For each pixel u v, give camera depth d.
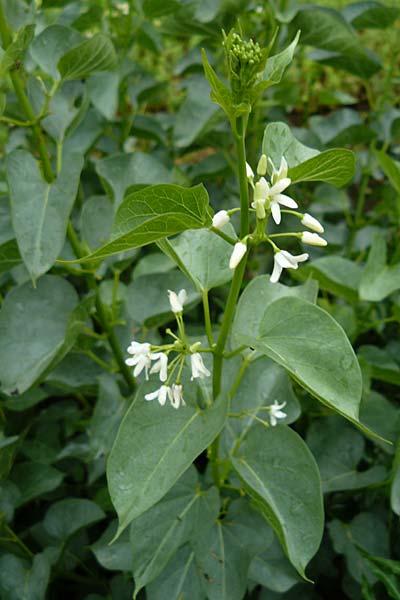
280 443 0.44
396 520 0.59
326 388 0.37
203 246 0.46
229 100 0.36
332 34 0.72
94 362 0.62
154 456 0.40
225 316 0.41
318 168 0.38
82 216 0.57
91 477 0.60
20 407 0.62
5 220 0.53
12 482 0.58
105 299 0.68
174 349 0.41
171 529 0.46
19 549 0.58
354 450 0.58
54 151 0.79
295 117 1.28
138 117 0.87
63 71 0.51
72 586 0.62
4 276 0.67
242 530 0.48
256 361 0.52
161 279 0.59
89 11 0.76
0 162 0.81
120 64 0.79
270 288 0.47
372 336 0.79
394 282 0.60
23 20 0.62
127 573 0.54
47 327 0.54
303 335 0.39
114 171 0.60
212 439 0.40
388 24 0.81
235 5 0.73
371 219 0.83
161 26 0.83
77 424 0.65
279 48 0.74
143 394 0.42
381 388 0.75
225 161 0.82
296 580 0.52
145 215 0.37
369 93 0.87
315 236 0.38
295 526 0.41
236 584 0.46
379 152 0.59
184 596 0.48
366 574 0.54
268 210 0.38
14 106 0.75
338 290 0.64
